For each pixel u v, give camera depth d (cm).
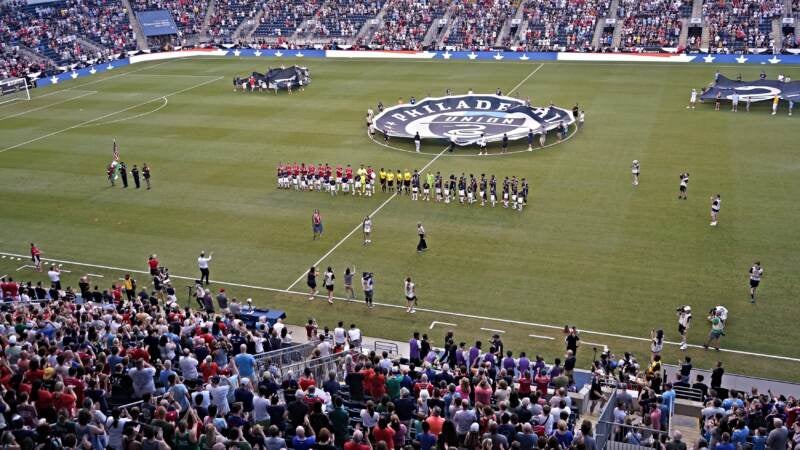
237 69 10969
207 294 4006
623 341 3716
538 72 9919
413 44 11712
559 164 6216
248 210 5544
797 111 7456
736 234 4756
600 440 2328
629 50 10625
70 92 9762
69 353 2584
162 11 12769
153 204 5731
